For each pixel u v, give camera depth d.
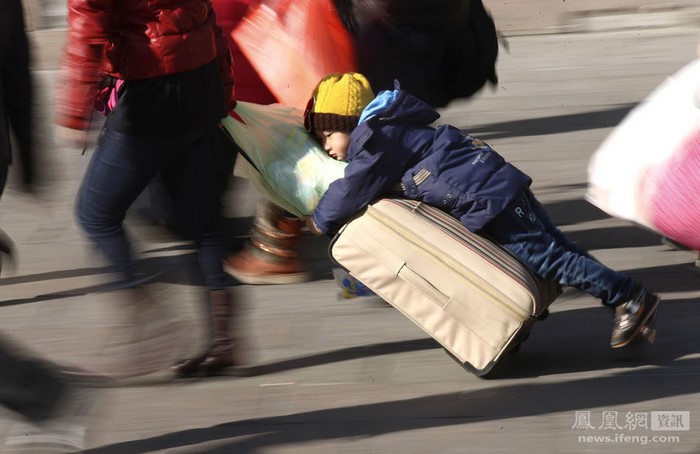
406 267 13.18
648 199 15.95
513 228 13.18
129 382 14.05
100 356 14.83
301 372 14.23
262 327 15.81
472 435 12.36
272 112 15.70
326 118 14.20
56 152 24.28
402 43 16.77
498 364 13.46
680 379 13.58
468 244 13.16
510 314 13.00
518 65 34.31
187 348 14.55
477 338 13.16
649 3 40.41
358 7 16.67
